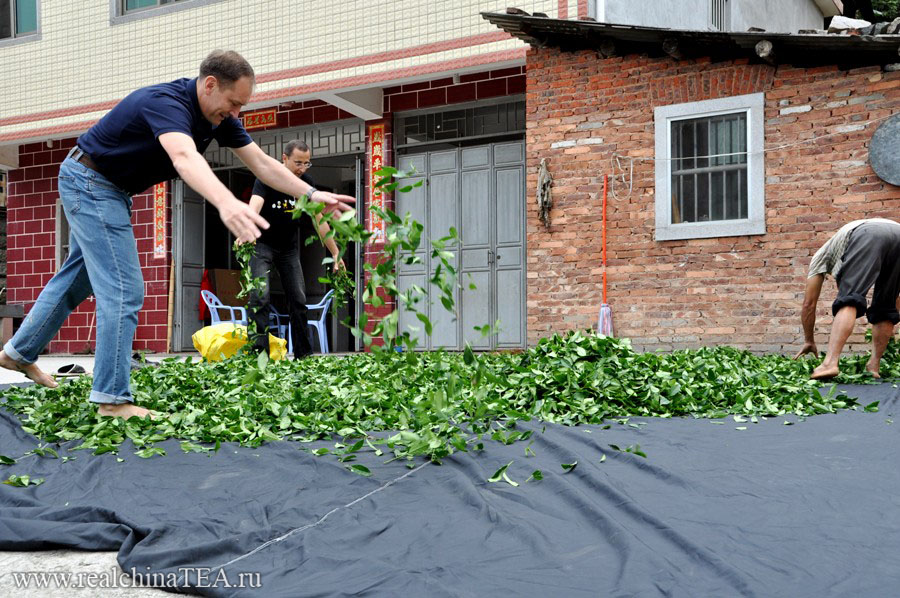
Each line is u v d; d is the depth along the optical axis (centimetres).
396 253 310
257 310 768
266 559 234
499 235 1166
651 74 952
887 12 2373
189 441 386
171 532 254
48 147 1519
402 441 371
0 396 525
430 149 1220
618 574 213
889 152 843
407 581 210
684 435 398
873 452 356
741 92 912
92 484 317
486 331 315
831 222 874
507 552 232
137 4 1351
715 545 232
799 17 1891
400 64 1128
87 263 418
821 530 246
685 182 945
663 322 945
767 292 901
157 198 1409
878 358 650
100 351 416
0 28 1456
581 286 984
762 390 534
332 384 541
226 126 428
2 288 1848
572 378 482
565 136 993
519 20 929
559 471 320
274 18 1218
